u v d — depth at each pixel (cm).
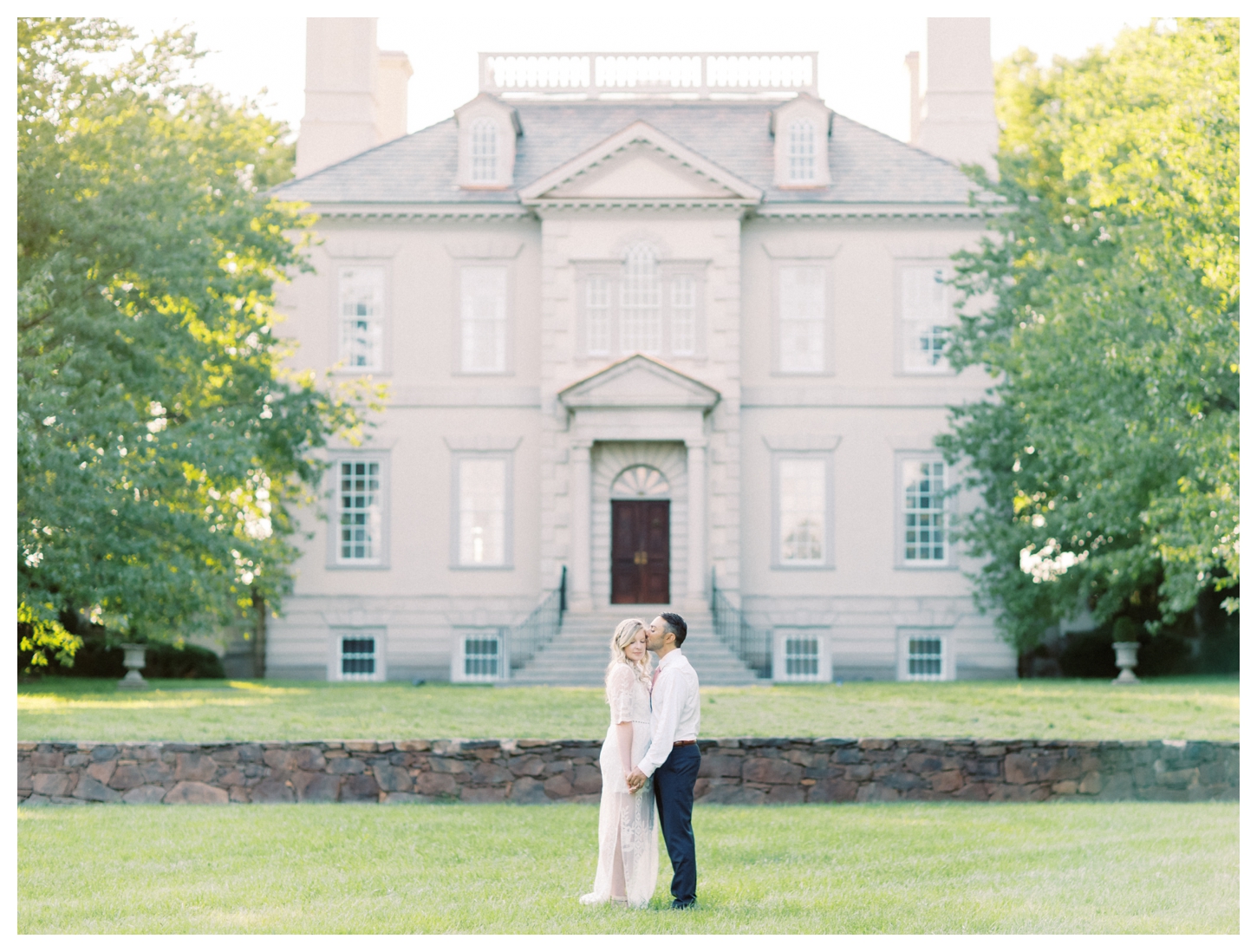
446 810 1327
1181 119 2008
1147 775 1395
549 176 3034
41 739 1514
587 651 2802
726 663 2744
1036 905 936
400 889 989
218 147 2623
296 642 3088
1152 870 1048
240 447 2284
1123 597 2939
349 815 1291
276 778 1377
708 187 3052
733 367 3044
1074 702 2019
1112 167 2227
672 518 3030
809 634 3080
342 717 1753
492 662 3084
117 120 2214
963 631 3070
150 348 2119
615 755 927
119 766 1370
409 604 3092
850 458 3100
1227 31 2006
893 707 1914
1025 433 2852
